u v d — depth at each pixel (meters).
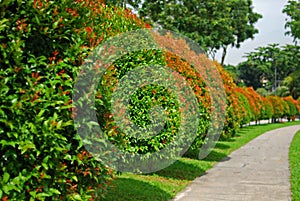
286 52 75.62
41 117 3.75
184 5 36.12
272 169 11.71
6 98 3.58
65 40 4.30
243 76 80.25
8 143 3.54
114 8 7.96
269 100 42.25
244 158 14.26
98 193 4.66
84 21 4.54
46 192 3.83
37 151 3.66
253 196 8.09
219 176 10.43
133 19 8.45
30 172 3.73
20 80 3.81
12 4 3.84
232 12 45.94
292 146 18.41
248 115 29.03
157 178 9.65
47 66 4.01
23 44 3.81
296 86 57.25
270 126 36.03
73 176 4.06
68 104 4.03
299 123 43.00
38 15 3.96
